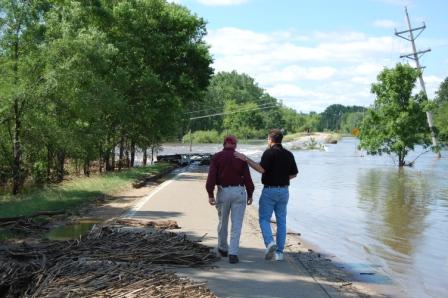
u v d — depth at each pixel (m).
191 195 18.34
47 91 19.27
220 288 6.81
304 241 11.53
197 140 124.62
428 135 43.81
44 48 19.80
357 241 11.69
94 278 6.32
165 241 8.52
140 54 33.69
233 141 8.47
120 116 30.75
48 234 10.72
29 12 19.38
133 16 33.44
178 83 36.91
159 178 29.41
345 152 72.62
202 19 39.06
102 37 22.14
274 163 8.48
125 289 6.00
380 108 42.47
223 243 8.57
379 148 42.94
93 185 20.69
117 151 48.66
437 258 10.10
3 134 20.23
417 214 16.02
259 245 9.69
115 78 29.30
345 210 16.88
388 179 29.52
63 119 20.59
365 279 8.28
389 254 10.43
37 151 21.08
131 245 8.25
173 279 6.51
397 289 7.81
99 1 29.94
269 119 171.75
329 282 7.72
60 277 6.36
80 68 20.39
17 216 11.63
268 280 7.29
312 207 17.62
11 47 19.53
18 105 19.25
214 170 8.31
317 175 32.56
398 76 41.22
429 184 26.39
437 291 7.86
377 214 15.99
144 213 13.66
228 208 8.36
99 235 9.02
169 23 36.81
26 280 6.52
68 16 22.97
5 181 21.69
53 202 15.11
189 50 37.38
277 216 8.62
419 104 41.59
